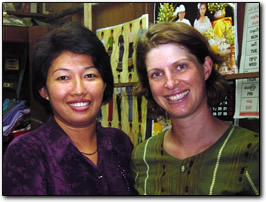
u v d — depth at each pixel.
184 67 0.87
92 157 1.01
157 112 1.10
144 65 0.95
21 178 0.85
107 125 1.92
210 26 1.29
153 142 1.04
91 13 1.97
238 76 1.15
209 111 0.93
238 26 1.19
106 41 1.89
